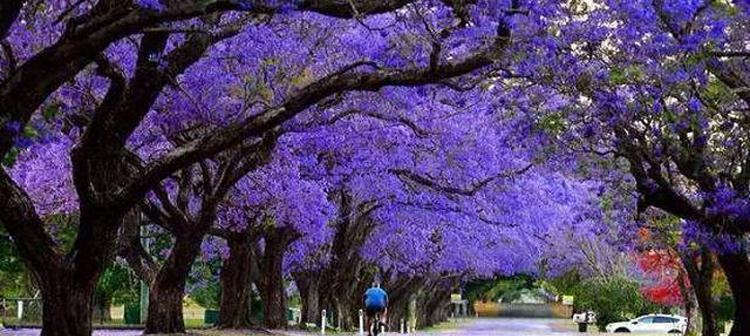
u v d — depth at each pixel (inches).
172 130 938.7
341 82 633.6
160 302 1019.3
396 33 714.2
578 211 1466.5
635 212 1002.1
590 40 666.2
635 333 2250.2
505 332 2162.9
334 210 1360.7
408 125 1040.2
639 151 794.8
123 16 520.1
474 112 1144.8
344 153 1177.4
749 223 784.9
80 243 681.6
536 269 2426.2
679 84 653.9
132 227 1197.7
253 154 951.6
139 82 670.5
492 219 1454.2
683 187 944.3
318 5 538.3
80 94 888.9
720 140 784.9
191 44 672.4
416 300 2849.4
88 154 670.5
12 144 575.5
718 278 1622.8
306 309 1787.6
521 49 616.4
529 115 773.9
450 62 615.8
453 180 1248.2
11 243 1604.3
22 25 698.2
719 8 608.7
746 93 693.3
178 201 1018.7
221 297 1346.0
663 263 1731.1
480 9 595.8
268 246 1488.7
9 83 537.6
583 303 2529.5
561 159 864.9
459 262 2106.3
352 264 1835.6
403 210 1459.2
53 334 670.5
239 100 904.9
